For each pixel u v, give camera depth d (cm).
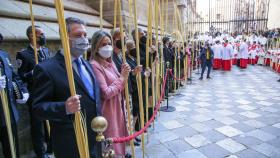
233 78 1018
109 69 248
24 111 347
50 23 492
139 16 959
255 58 1480
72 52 182
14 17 402
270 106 589
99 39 237
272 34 1465
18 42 356
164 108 574
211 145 380
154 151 361
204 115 524
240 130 439
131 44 364
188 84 888
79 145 143
